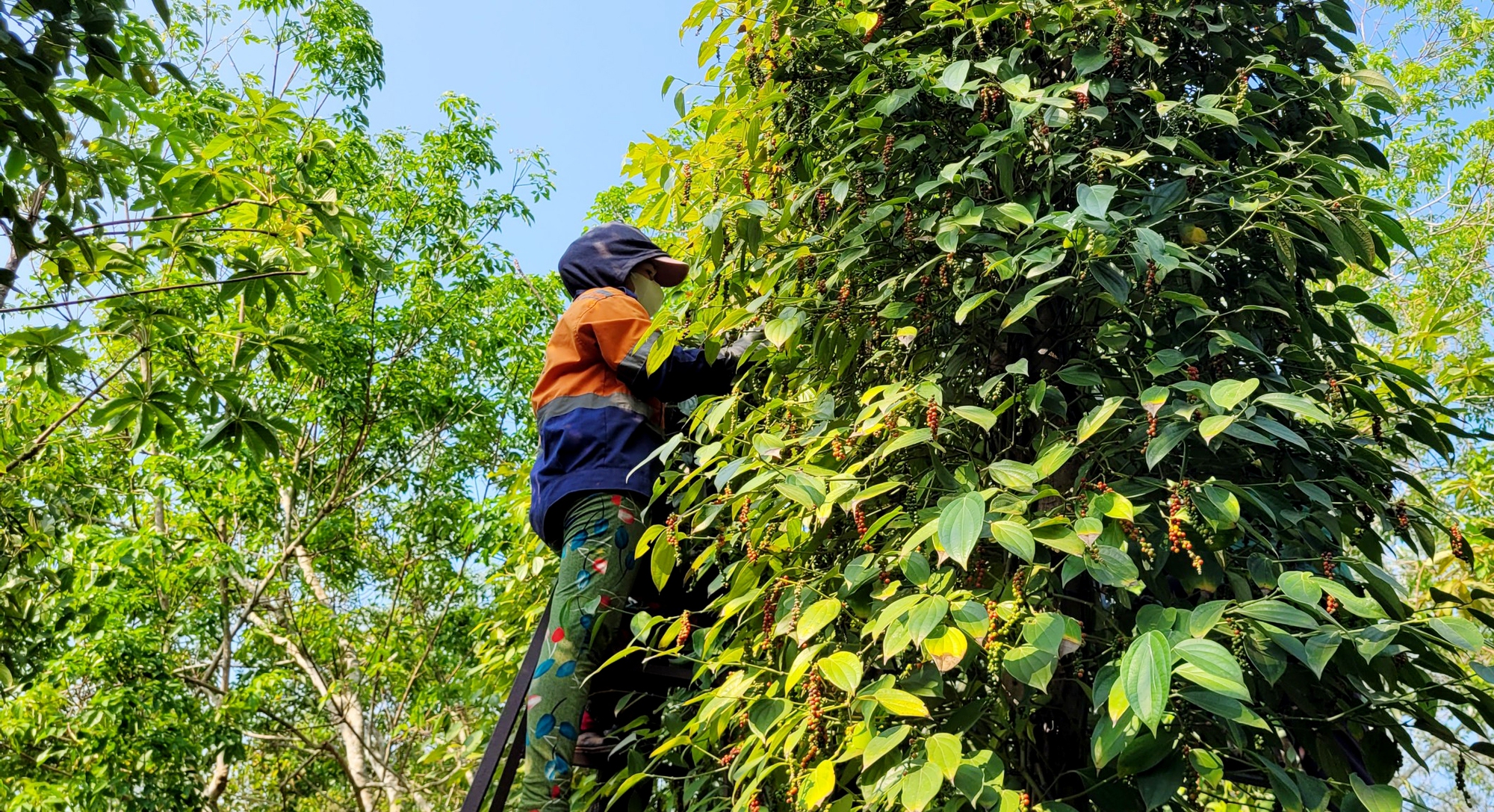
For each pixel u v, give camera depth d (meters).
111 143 3.68
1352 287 2.03
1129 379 1.81
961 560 1.30
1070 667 1.70
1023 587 1.54
